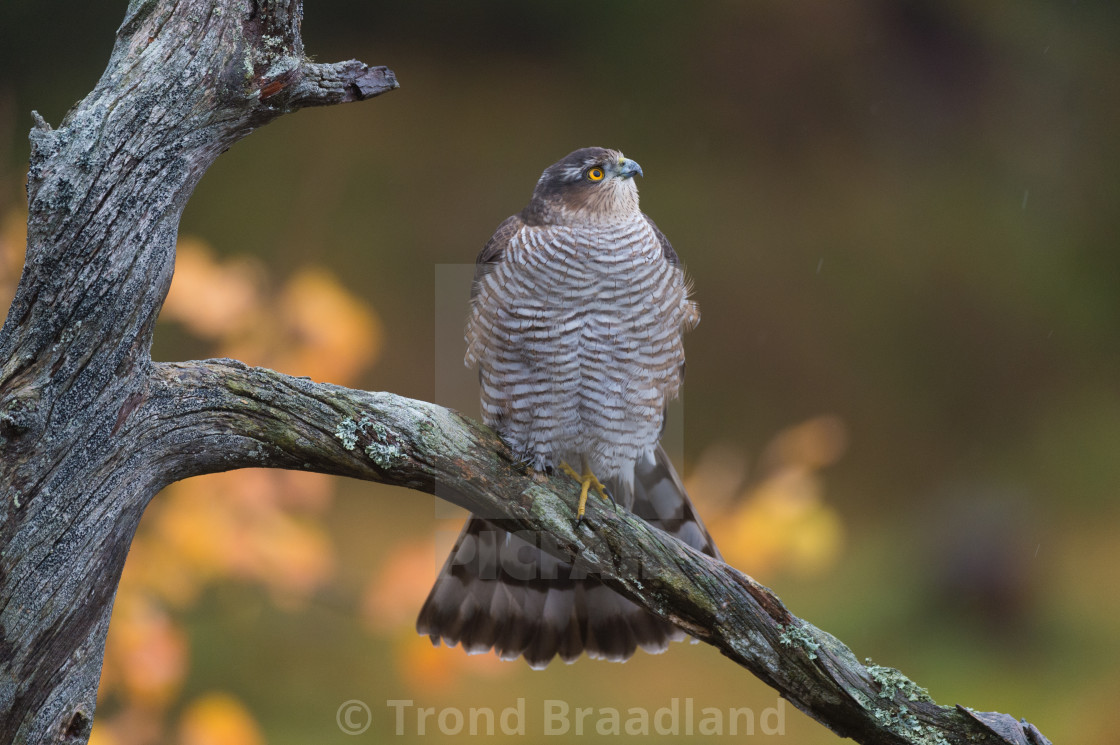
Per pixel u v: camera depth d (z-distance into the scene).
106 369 3.89
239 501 6.80
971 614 12.73
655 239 6.19
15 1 18.30
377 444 4.53
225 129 3.99
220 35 3.88
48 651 3.91
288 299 7.06
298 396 4.40
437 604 5.88
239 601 10.61
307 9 21.27
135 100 3.83
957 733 4.61
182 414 4.16
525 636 5.88
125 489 4.04
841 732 4.83
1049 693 11.51
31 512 3.83
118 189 3.81
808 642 4.68
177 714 9.84
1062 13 21.30
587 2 21.47
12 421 3.75
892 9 21.12
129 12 3.92
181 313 6.93
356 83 4.13
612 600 5.88
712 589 4.79
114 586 4.10
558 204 6.08
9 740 3.93
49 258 3.77
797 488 7.27
